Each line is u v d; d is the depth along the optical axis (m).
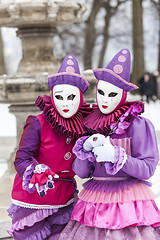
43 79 4.93
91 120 2.72
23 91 4.97
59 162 2.78
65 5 5.30
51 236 2.84
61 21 5.44
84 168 2.65
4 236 3.43
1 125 12.66
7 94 5.02
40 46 5.67
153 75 16.98
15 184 2.85
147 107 15.74
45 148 2.75
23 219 2.77
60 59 15.96
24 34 5.66
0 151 8.29
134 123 2.61
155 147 2.61
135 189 2.55
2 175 5.73
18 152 2.72
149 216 2.49
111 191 2.54
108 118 2.63
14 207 2.84
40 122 2.76
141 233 2.46
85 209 2.56
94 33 22.81
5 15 5.33
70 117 2.75
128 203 2.48
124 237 2.43
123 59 2.65
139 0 20.38
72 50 22.12
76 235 2.55
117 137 2.61
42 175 2.48
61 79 2.71
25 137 2.74
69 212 2.87
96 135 2.50
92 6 21.17
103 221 2.45
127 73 2.65
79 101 2.75
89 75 4.75
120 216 2.45
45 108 2.73
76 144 2.56
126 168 2.48
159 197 4.70
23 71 5.61
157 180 5.60
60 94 2.71
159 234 2.54
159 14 23.44
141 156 2.57
